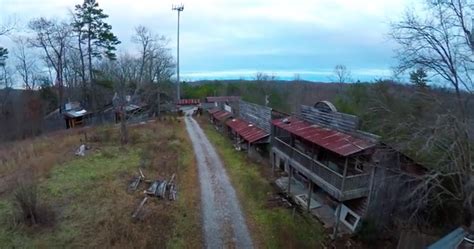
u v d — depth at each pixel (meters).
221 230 18.97
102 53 54.16
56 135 39.44
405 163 18.77
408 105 20.50
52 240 16.47
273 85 86.69
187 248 17.06
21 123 45.47
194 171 28.89
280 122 28.48
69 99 56.22
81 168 26.47
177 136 42.00
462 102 17.02
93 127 43.94
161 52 82.06
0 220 17.84
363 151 18.09
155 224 18.75
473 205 16.81
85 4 51.16
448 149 15.84
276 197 24.09
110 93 54.59
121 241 16.75
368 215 18.91
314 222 20.98
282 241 17.98
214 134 45.78
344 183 18.41
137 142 36.66
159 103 60.22
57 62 52.47
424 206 18.20
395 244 18.19
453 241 13.21
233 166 30.72
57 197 20.81
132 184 23.78
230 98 65.31
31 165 26.09
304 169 22.94
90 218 18.67
